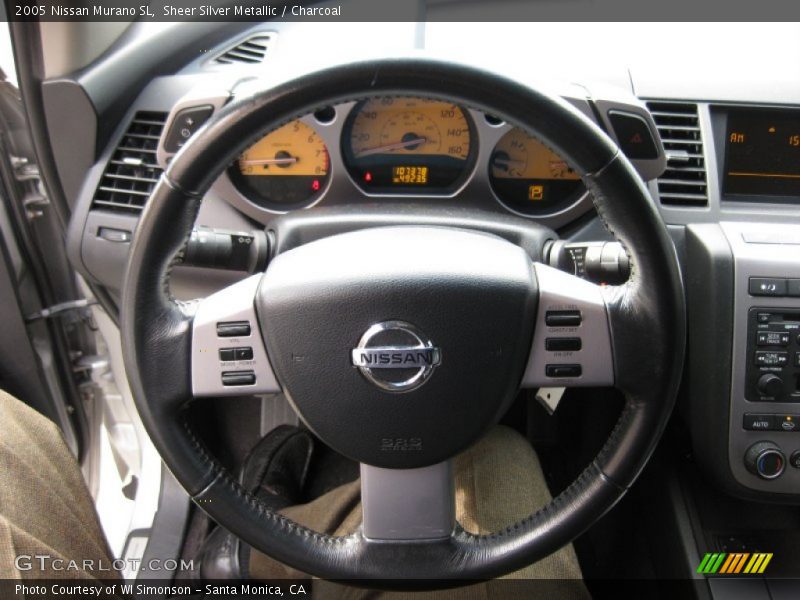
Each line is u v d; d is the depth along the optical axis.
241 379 0.74
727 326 1.03
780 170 1.17
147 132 1.22
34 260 1.35
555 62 1.20
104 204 1.23
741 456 1.05
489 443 1.26
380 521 0.78
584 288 0.72
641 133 1.06
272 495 1.42
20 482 0.80
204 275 1.15
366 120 1.12
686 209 1.16
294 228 1.10
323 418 0.74
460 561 0.77
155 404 0.73
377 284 0.69
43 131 1.20
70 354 1.48
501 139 1.12
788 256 1.02
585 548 1.48
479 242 0.74
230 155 0.64
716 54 1.20
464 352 0.71
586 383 0.74
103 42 1.17
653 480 1.27
